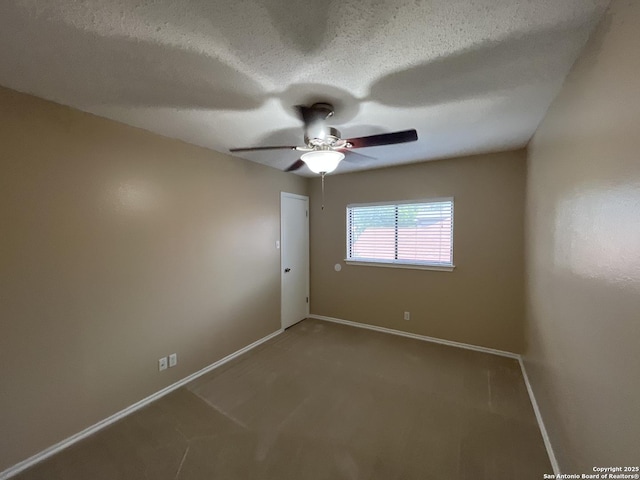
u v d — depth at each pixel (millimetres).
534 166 2449
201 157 2803
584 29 1183
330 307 4344
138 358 2320
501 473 1649
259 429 2027
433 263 3518
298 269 4242
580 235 1342
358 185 3994
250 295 3395
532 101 1842
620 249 969
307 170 3840
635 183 871
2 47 1286
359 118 2113
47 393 1833
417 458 1760
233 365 2979
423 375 2740
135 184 2281
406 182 3623
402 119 2135
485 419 2109
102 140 2076
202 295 2834
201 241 2814
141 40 1247
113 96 1768
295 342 3553
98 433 2010
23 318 1735
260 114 2031
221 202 3018
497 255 3154
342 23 1141
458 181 3314
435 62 1412
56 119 1850
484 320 3252
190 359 2721
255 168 3451
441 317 3496
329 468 1693
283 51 1322
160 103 1858
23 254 1729
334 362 3021
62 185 1884
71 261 1935
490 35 1219
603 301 1101
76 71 1493
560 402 1632
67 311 1920
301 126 2264
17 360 1717
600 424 1120
